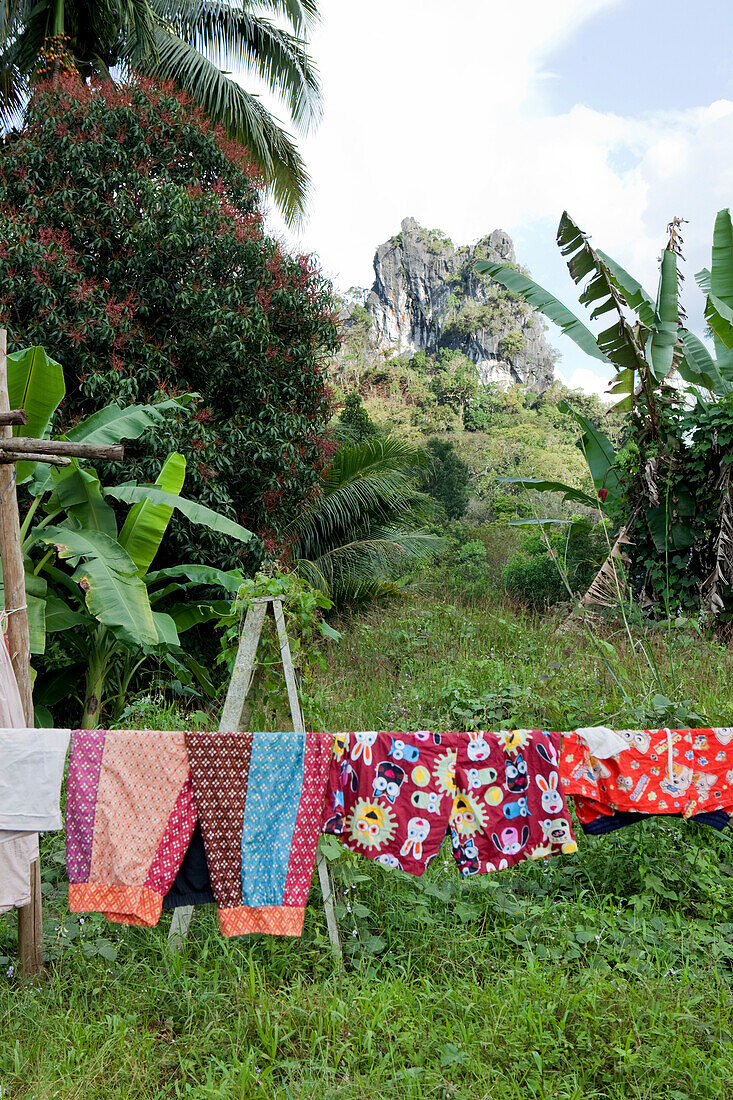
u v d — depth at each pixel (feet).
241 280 30.37
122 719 21.02
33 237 27.40
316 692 15.24
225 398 30.83
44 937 12.62
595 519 49.75
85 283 27.02
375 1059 9.98
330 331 32.42
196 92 41.73
